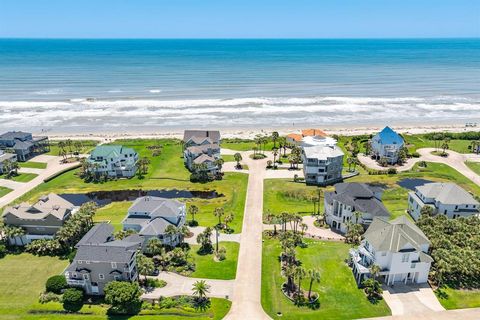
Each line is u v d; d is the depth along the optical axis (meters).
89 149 142.12
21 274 72.25
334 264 74.38
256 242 82.12
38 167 125.94
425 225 81.38
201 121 183.62
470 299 65.12
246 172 121.12
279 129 172.12
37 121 181.38
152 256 77.00
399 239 67.56
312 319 60.59
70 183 114.31
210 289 67.25
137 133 164.50
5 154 125.00
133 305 63.22
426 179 115.12
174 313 61.88
